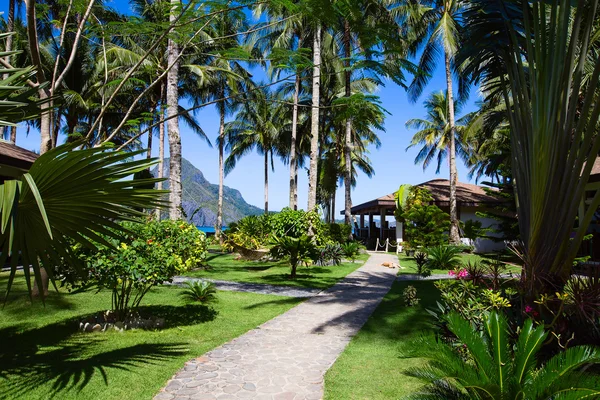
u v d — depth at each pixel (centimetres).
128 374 406
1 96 318
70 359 446
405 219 2098
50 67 1816
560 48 445
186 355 475
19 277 896
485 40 564
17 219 296
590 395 237
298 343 537
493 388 256
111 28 634
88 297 761
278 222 1725
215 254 1950
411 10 2158
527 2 498
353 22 571
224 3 593
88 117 2355
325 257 1583
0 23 1686
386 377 412
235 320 656
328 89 2992
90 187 305
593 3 438
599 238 1283
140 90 2425
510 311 444
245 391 378
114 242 532
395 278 1234
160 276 548
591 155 419
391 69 599
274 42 2350
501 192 1523
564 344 380
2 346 485
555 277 429
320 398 365
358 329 610
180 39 683
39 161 270
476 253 2092
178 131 1252
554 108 443
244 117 3597
